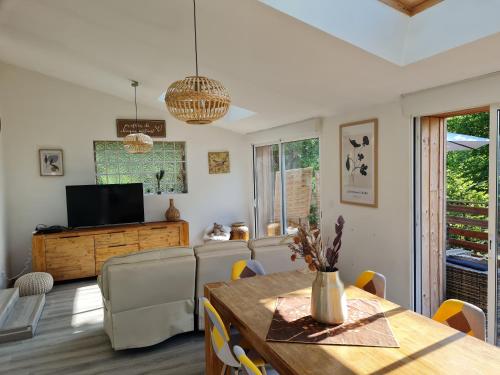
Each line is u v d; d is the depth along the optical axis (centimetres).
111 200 575
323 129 477
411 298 348
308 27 250
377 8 257
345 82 335
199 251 326
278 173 619
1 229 501
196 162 682
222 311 218
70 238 525
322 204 484
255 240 353
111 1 281
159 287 298
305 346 157
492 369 135
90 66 477
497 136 270
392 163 362
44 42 418
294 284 246
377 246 386
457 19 230
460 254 413
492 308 280
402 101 341
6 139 548
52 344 330
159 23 297
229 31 285
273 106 475
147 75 461
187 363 291
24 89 561
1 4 339
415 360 143
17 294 420
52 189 580
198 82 217
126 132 626
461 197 624
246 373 142
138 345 299
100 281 306
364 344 157
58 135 583
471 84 279
